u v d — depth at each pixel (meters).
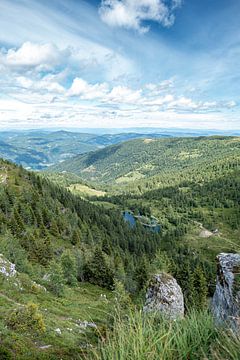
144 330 3.51
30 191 149.25
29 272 54.09
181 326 3.82
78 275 80.00
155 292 15.28
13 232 91.00
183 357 3.19
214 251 140.88
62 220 127.12
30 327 16.95
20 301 29.02
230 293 5.04
